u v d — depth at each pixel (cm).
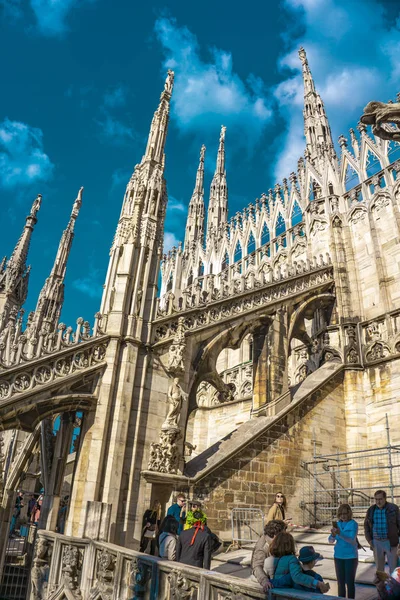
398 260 2080
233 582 528
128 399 1334
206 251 3656
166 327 1529
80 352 1325
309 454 1628
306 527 1415
